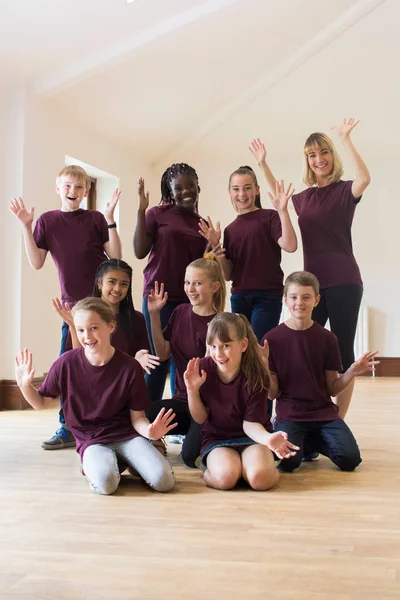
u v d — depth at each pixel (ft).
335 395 9.99
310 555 5.89
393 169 23.76
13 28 13.94
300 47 18.39
